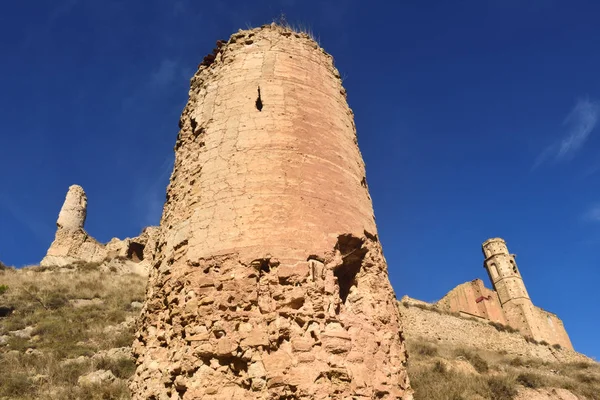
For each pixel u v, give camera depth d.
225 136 8.88
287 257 7.30
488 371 26.33
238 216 7.73
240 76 9.83
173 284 7.77
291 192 8.02
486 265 65.75
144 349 8.13
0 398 11.16
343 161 9.24
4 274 29.59
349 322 7.38
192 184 8.72
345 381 6.55
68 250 39.66
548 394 22.14
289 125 8.94
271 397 6.19
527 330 56.88
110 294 25.98
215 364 6.53
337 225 8.12
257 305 6.91
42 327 18.41
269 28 10.88
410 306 41.81
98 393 12.00
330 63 11.09
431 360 26.34
